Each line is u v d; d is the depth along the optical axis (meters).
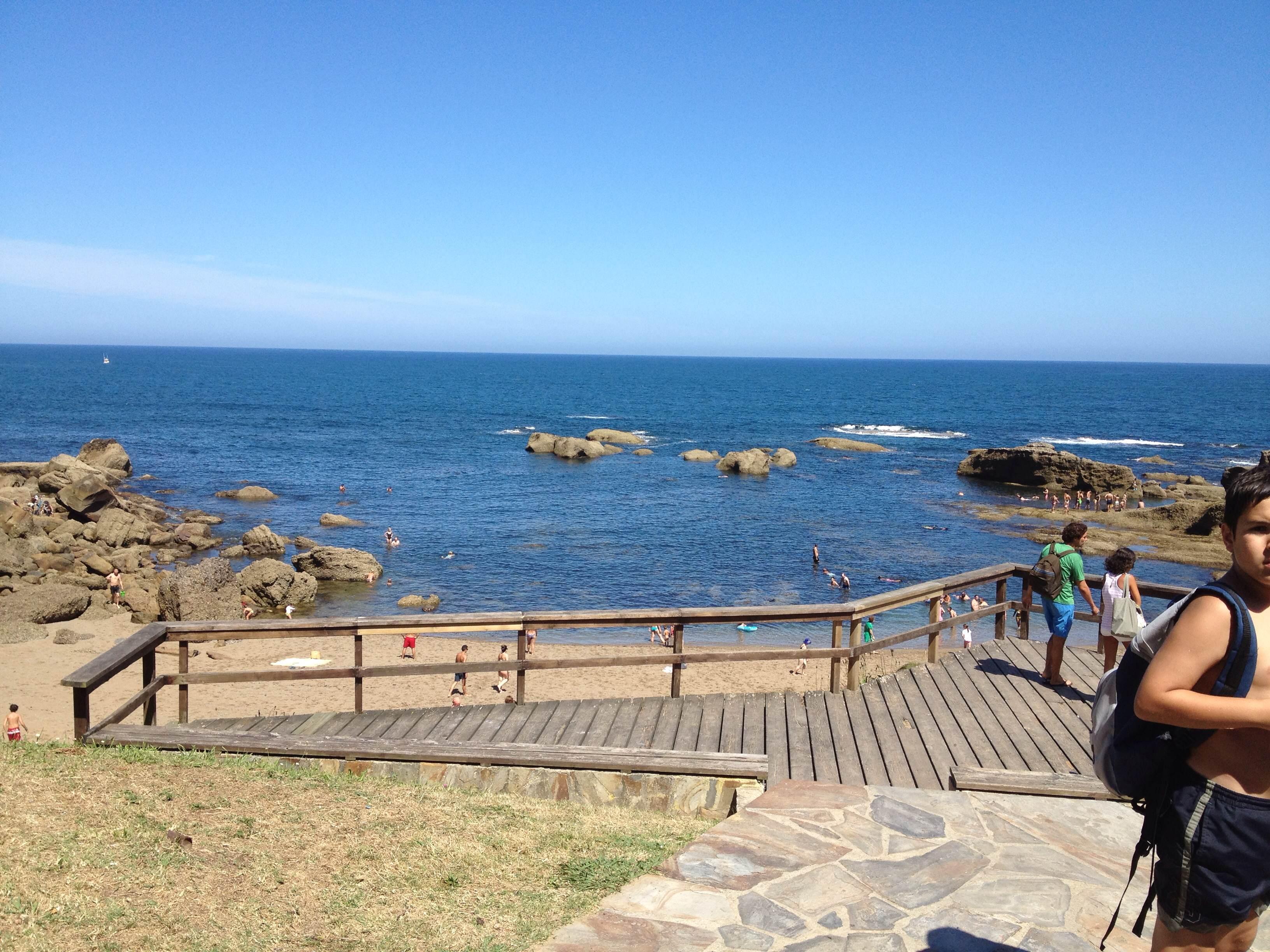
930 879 4.38
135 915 4.50
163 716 15.78
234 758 7.05
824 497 56.88
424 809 6.23
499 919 4.61
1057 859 4.62
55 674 23.45
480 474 65.31
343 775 6.96
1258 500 2.55
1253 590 2.64
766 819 5.04
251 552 40.56
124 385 163.88
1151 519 46.78
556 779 7.01
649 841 5.77
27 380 175.00
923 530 46.88
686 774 6.80
